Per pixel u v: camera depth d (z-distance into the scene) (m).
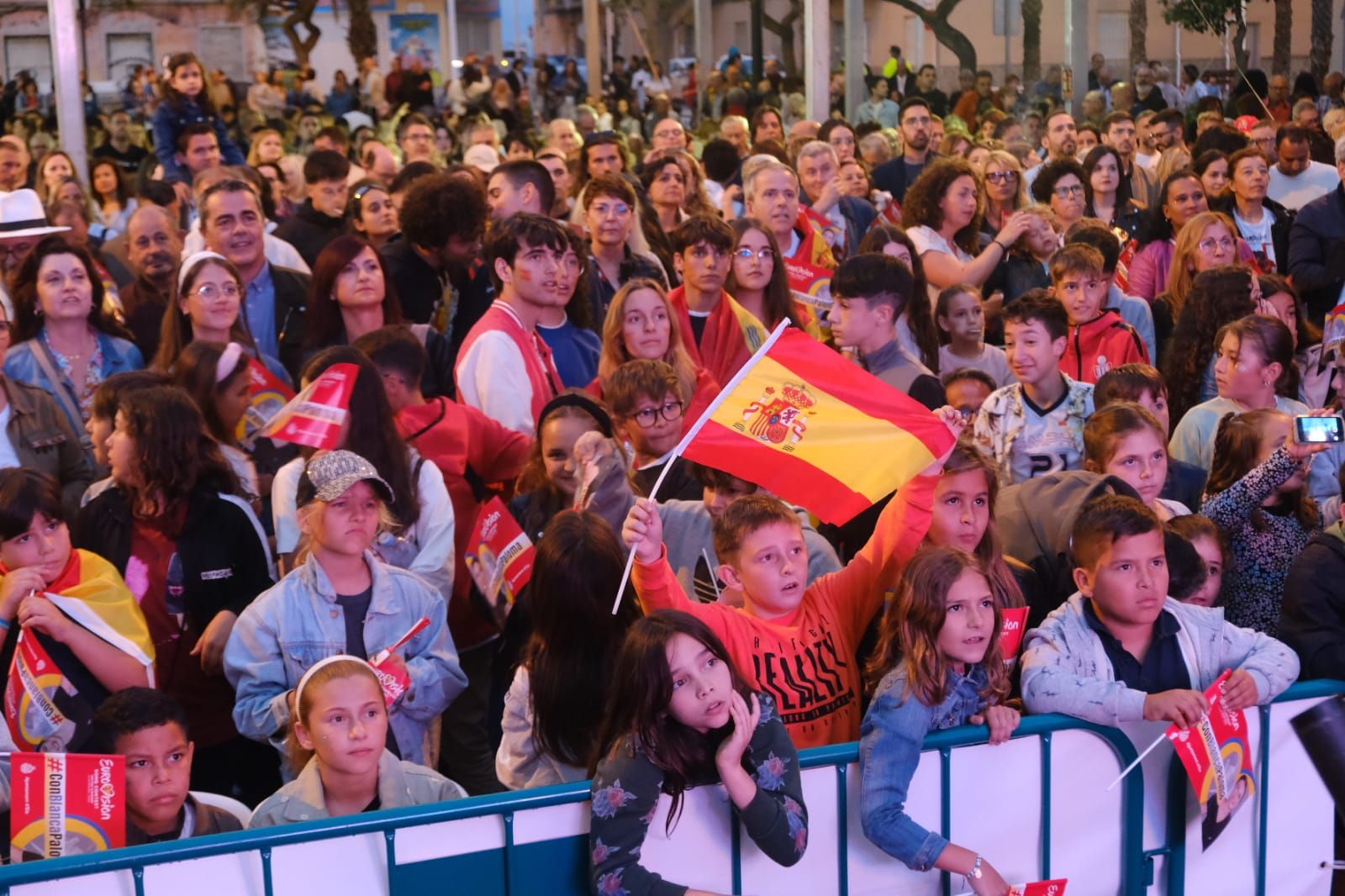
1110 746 3.34
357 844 2.82
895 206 9.73
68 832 3.01
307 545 4.04
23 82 21.36
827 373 3.39
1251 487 4.20
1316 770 3.51
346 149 11.07
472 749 4.85
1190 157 10.95
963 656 3.14
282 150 10.69
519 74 25.47
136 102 20.38
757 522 3.44
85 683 3.79
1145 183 11.09
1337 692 3.50
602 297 6.57
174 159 10.53
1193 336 6.18
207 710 4.21
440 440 4.74
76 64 10.28
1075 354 6.38
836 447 3.33
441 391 5.79
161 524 4.15
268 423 4.53
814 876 3.17
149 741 3.31
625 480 4.25
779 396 3.36
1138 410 4.41
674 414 4.59
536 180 6.89
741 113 17.44
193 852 2.71
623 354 5.28
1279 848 3.50
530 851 2.95
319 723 3.26
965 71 16.88
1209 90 16.16
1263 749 3.44
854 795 3.18
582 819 2.98
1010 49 16.69
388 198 7.23
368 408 4.24
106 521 4.17
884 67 17.89
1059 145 12.34
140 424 4.11
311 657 3.84
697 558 4.11
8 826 3.44
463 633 4.74
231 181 6.16
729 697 2.92
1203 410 5.42
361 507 3.85
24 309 5.54
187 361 4.78
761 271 6.23
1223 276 6.13
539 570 3.41
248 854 2.74
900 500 3.58
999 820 3.27
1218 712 3.30
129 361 5.72
